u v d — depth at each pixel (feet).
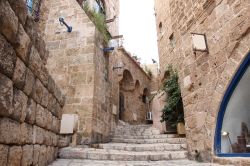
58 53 25.09
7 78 6.32
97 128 22.91
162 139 22.80
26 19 7.45
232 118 11.88
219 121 12.60
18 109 7.30
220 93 12.55
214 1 13.62
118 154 15.60
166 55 38.93
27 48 7.68
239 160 10.55
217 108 12.69
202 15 14.84
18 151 7.55
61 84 23.62
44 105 10.79
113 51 34.81
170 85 28.25
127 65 46.57
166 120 26.94
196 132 14.69
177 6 18.84
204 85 14.15
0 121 6.13
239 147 11.20
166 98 29.60
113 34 40.57
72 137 19.07
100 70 25.98
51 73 24.31
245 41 11.05
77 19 26.32
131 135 27.37
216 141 12.57
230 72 11.89
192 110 15.37
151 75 61.77
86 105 22.17
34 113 9.25
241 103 11.30
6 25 5.93
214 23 13.55
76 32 25.64
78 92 22.86
